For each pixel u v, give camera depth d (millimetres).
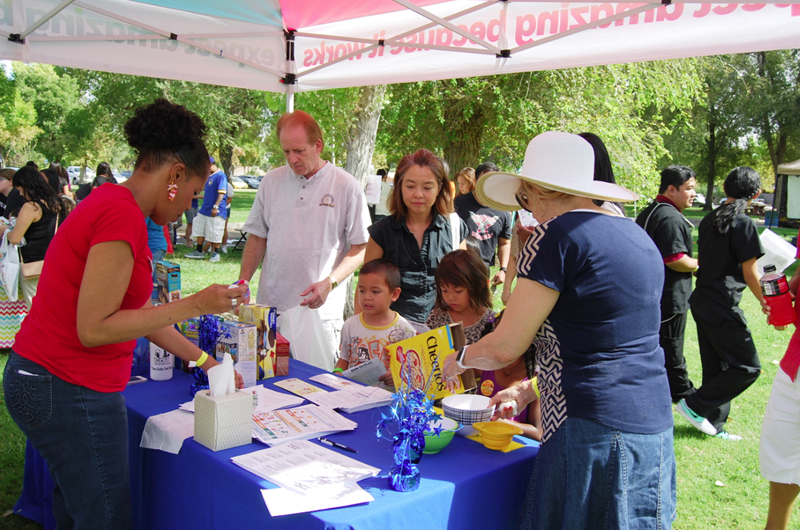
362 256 3426
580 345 1497
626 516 1476
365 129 6160
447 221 3172
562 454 1510
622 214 1792
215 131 17922
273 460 1630
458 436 1937
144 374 2561
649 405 1505
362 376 2586
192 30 3969
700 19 2775
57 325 1604
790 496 2359
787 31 2574
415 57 3857
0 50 3332
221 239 10242
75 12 3521
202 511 1717
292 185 3389
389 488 1508
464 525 1591
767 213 23578
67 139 36250
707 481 3344
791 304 2326
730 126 27422
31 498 2682
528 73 10367
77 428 1634
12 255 5023
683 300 4070
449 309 2648
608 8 3035
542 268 1485
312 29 4320
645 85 10773
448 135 11688
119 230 1531
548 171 1621
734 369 3730
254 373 2363
